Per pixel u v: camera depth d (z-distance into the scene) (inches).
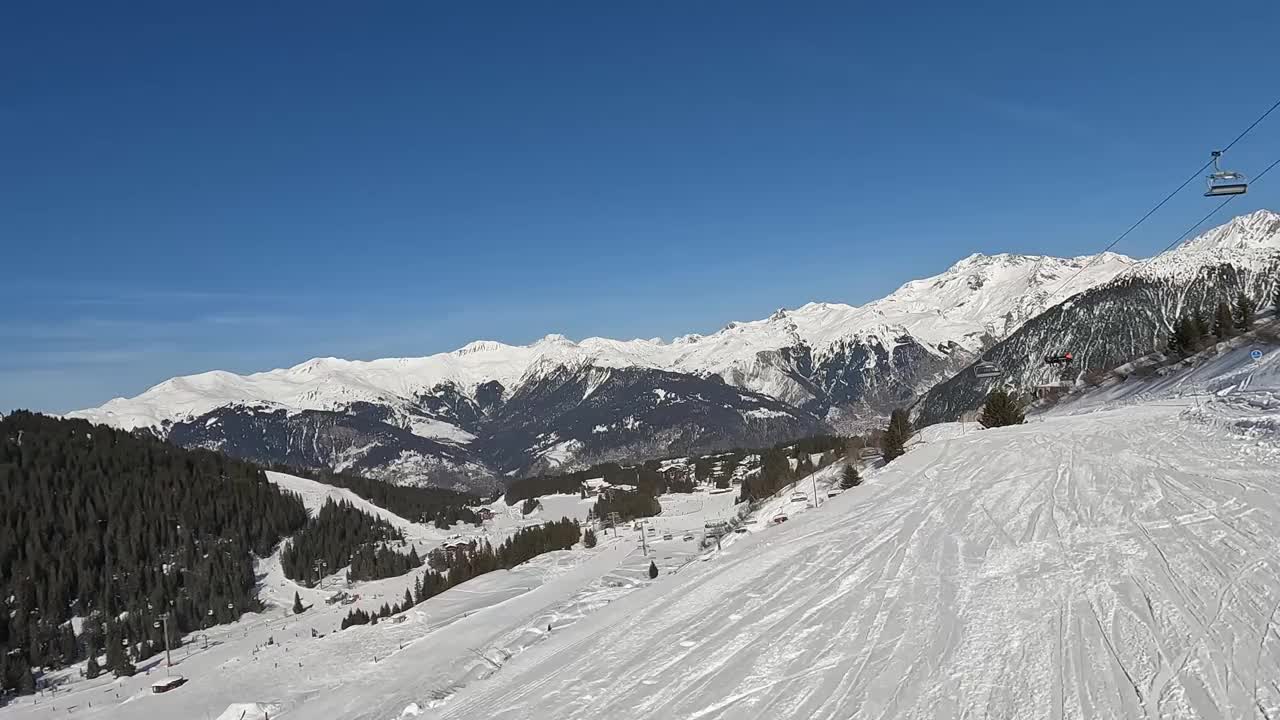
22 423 7460.6
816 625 538.0
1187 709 335.9
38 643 4451.3
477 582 4180.6
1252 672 360.5
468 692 589.3
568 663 581.0
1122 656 402.6
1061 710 352.8
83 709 3484.3
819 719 383.6
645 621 657.0
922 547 733.9
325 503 7608.3
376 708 1416.1
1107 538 662.5
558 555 4768.7
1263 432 1086.4
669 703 441.7
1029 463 1204.5
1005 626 476.4
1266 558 529.7
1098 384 3809.1
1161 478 908.6
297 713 1585.9
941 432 2773.1
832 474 3041.3
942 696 387.2
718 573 800.3
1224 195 1068.5
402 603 4778.5
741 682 453.1
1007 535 735.7
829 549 796.0
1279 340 2554.1
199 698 2768.2
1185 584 501.7
